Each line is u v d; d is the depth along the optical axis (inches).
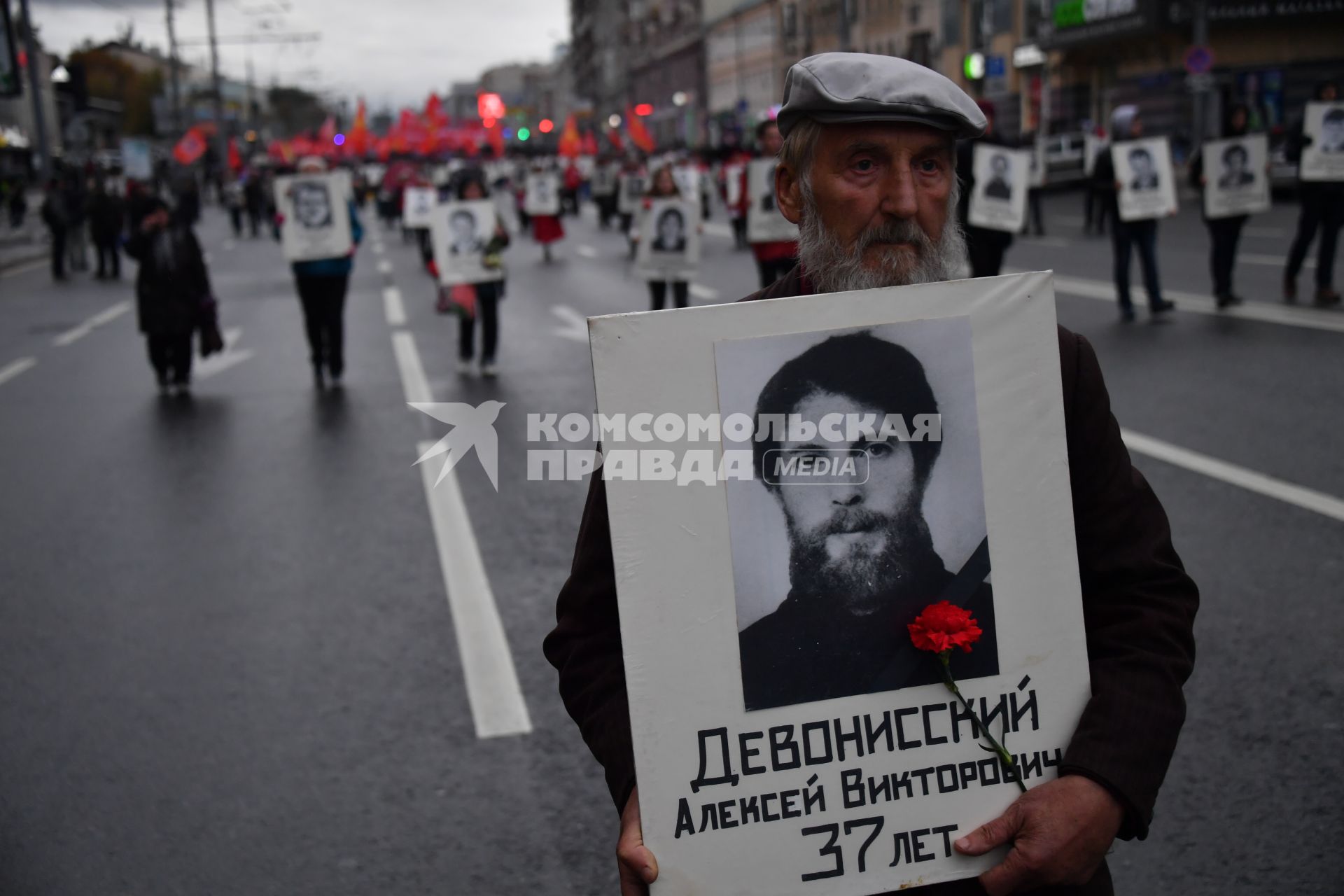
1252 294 506.3
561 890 129.6
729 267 788.6
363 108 2556.6
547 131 2760.8
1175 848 130.2
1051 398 63.9
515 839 139.6
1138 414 317.4
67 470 339.3
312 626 209.0
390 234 1488.7
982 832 62.9
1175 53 1510.8
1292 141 468.1
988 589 63.4
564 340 542.0
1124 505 66.0
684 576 61.7
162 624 213.8
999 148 449.7
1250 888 123.0
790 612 62.2
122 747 166.4
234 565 245.9
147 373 508.4
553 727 167.2
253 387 461.7
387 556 246.1
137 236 446.9
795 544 62.2
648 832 61.9
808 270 69.5
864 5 2191.2
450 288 447.5
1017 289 63.6
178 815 147.8
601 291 729.0
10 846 142.3
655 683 61.8
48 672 194.2
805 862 62.7
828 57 67.3
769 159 455.8
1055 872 61.2
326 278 446.6
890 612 62.9
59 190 1032.2
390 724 169.6
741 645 62.1
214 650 200.4
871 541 62.7
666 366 61.4
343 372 479.2
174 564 249.0
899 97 64.9
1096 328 448.5
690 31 3356.3
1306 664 169.0
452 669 187.9
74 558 256.1
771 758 62.4
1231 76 1462.8
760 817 62.4
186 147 1893.5
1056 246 813.9
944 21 1927.9
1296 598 191.6
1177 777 143.4
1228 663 171.2
